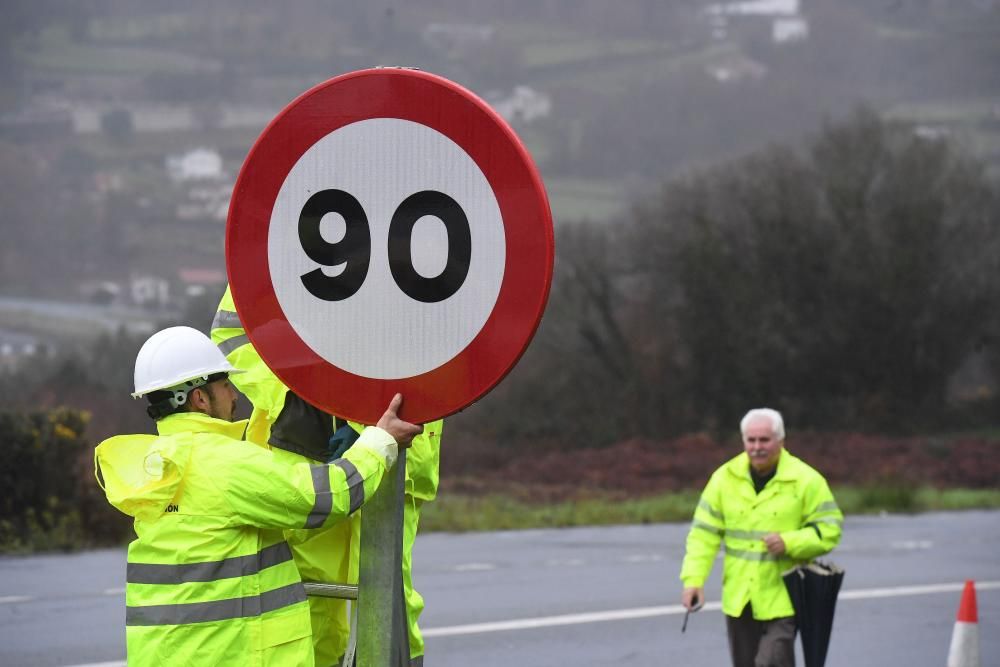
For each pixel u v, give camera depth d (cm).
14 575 5112
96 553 5897
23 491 6141
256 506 1459
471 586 5069
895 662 3834
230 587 1478
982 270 17038
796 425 16525
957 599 4959
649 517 8081
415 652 1686
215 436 1509
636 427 16012
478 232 1216
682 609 4575
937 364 16925
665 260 16950
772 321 16662
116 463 1544
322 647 1719
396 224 1244
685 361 16662
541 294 1193
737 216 17162
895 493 9419
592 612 4506
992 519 8469
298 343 1287
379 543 1278
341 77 1248
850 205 16762
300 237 1277
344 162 1256
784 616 2800
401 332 1249
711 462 12588
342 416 1279
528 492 10244
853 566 5869
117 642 3803
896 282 16525
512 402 15850
